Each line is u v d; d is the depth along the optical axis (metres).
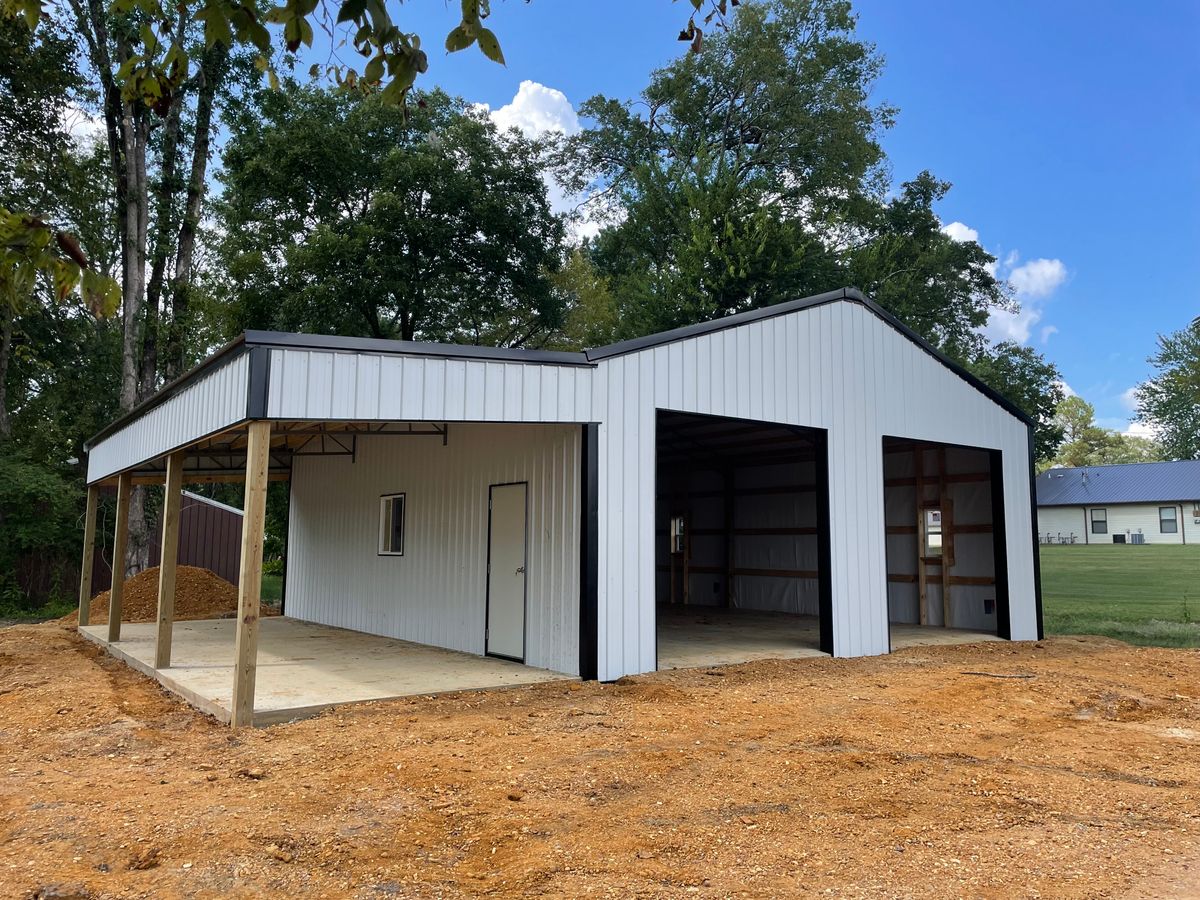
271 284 22.05
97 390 23.31
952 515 13.38
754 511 15.98
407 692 7.04
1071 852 3.65
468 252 22.44
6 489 18.09
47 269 2.46
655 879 3.29
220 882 3.24
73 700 7.01
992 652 10.62
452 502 10.26
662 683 7.67
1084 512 41.94
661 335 8.59
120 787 4.49
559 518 8.30
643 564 8.25
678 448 15.39
